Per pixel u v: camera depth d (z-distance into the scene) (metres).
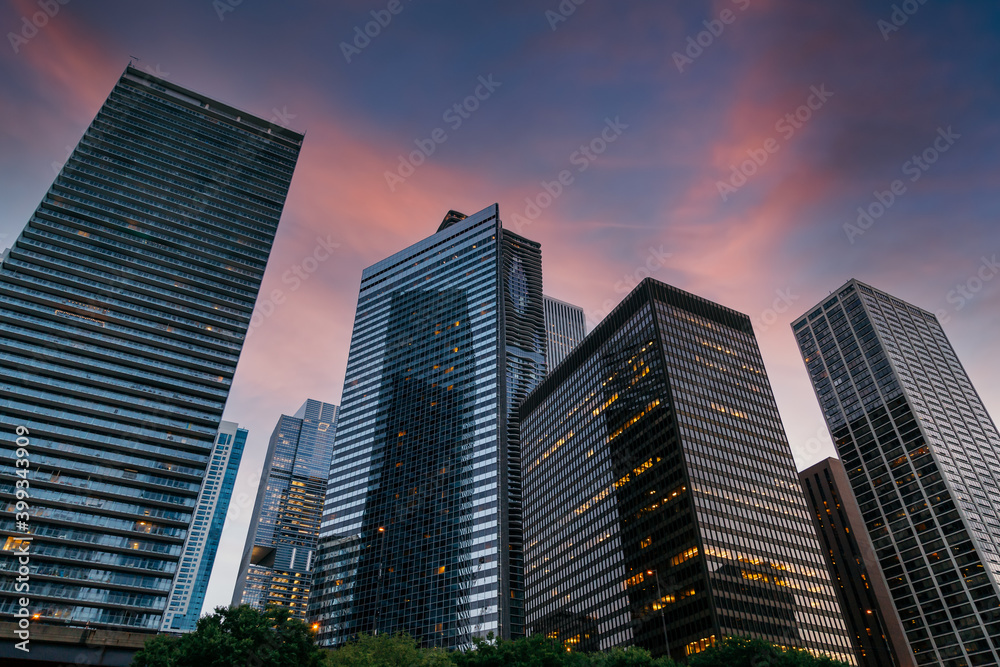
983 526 199.88
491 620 166.88
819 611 151.75
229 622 62.25
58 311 152.75
